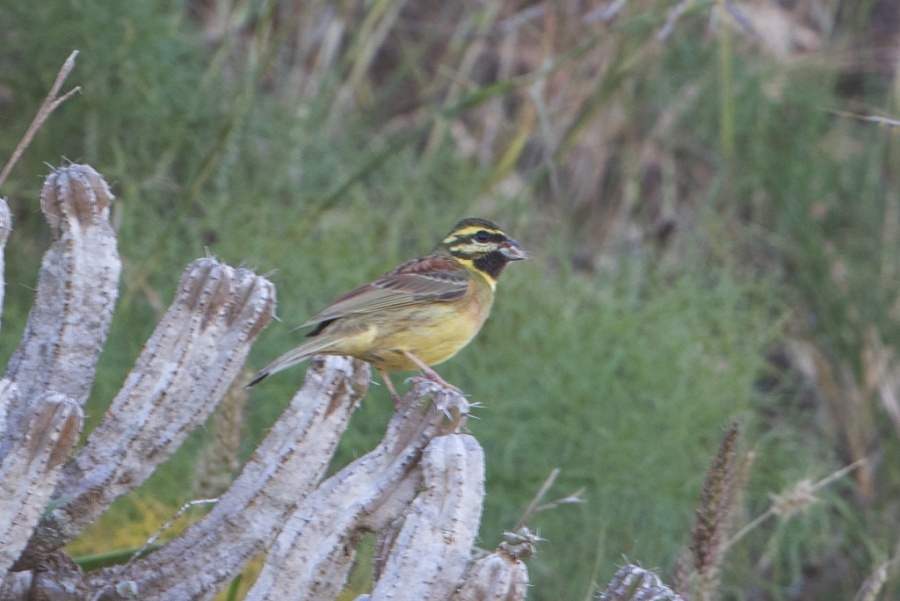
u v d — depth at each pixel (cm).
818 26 1762
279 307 1169
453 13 1792
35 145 1300
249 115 1367
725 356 1243
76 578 581
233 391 786
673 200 1614
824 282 1468
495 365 1195
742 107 1544
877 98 1673
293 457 559
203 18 1672
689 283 1293
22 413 529
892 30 1823
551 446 1131
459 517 483
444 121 1590
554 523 1084
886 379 1437
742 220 1683
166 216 1345
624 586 531
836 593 1361
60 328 571
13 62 1363
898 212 1515
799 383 1515
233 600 656
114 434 572
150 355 573
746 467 682
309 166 1421
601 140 1625
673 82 1606
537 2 1772
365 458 522
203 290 575
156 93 1323
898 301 1474
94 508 570
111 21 1294
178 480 1003
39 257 1290
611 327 1207
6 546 507
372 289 810
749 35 1603
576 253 1580
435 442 496
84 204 575
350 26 1688
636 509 1106
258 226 1265
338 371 561
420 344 809
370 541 938
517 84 1274
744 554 1165
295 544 513
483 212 1455
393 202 1410
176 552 573
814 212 1582
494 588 483
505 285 1251
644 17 1234
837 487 1429
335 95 1570
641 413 1149
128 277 1200
